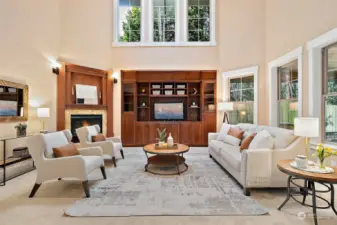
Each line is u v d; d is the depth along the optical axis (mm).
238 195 2551
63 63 5117
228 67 5656
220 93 5879
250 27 5254
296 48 3752
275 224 1923
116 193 2602
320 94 3287
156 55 6035
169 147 3652
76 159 2520
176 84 6359
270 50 4770
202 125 6047
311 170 2070
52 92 4984
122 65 6016
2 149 3643
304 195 2273
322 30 3098
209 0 6160
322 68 3291
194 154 4922
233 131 4129
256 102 5082
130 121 6051
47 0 4906
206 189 2734
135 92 6094
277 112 4707
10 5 3848
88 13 5707
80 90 5434
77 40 5559
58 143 2912
